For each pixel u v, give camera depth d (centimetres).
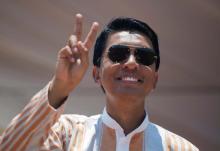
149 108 1477
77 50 507
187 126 1488
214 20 1322
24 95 1420
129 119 552
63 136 548
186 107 1473
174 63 1407
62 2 1308
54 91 507
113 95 527
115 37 546
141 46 534
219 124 1479
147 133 564
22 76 1414
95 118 575
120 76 524
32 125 503
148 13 1320
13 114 1406
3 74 1409
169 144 558
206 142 1488
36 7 1326
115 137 554
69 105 1423
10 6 1325
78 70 505
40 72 1411
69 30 1348
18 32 1362
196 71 1423
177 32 1357
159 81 1441
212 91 1445
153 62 536
